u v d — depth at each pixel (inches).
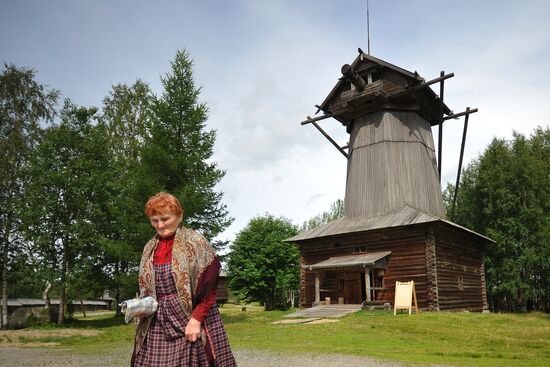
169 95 1034.1
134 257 997.2
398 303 749.9
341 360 370.0
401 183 995.9
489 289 1531.7
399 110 1036.5
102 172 1037.2
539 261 1405.0
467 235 1016.9
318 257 1024.2
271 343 504.7
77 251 1023.6
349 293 973.2
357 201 1040.2
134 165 1032.2
